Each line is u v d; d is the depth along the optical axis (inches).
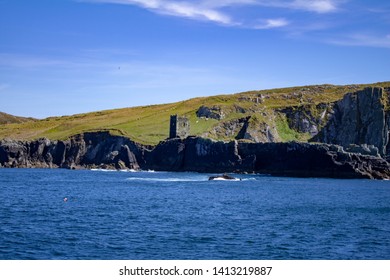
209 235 2374.5
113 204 3661.4
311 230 2578.7
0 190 4872.0
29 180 6648.6
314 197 4544.8
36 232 2385.6
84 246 2096.5
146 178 7391.7
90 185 5767.7
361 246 2208.4
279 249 2107.5
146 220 2827.3
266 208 3533.5
